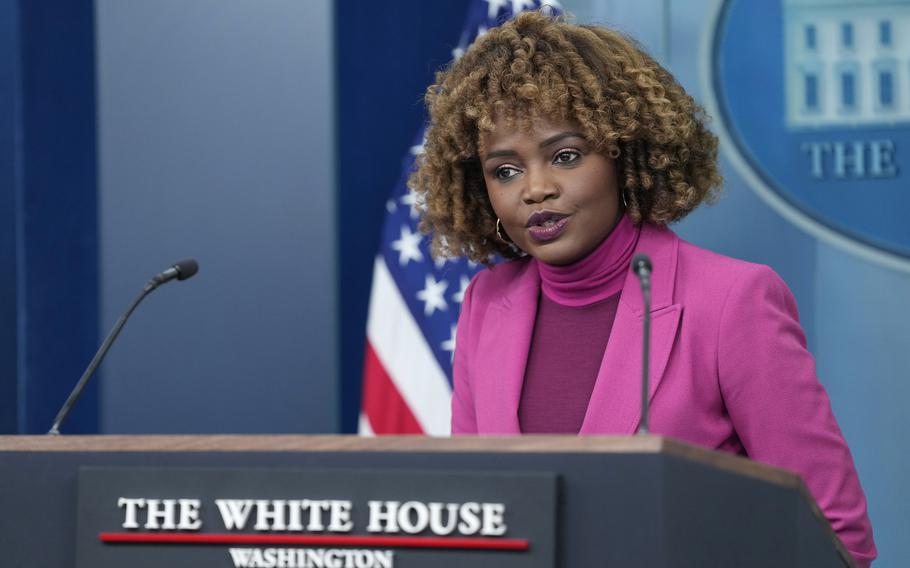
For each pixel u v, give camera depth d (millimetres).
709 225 9500
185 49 10836
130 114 10867
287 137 10656
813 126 9352
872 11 9258
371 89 10859
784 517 3736
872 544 4875
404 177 10219
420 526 3551
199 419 10602
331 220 10562
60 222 11047
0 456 4043
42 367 10969
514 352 5473
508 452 3555
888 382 9195
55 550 3943
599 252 5371
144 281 10758
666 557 3385
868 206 9258
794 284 9375
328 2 10656
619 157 5398
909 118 9180
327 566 3609
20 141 11000
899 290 9195
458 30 10891
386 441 3654
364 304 10773
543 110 5168
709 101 9516
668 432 4949
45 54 11070
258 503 3686
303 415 10484
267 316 10594
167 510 3762
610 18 9766
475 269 10031
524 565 3463
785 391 4891
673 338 5039
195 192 10758
